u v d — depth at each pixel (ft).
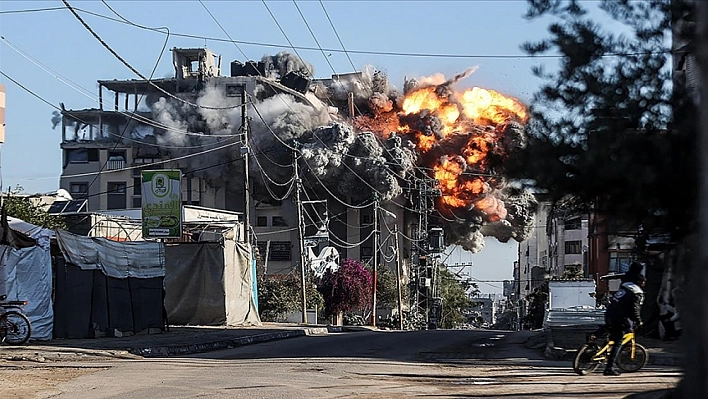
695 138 26.66
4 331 65.92
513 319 355.77
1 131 79.20
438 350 72.59
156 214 102.47
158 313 88.07
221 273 106.01
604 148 27.20
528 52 28.81
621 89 27.48
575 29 28.32
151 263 87.40
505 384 44.70
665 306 69.21
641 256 30.45
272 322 146.51
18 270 69.62
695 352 26.86
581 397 38.96
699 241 25.77
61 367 52.54
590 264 150.61
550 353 65.16
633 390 41.50
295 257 238.07
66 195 182.60
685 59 27.61
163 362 57.82
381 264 231.91
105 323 78.95
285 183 209.26
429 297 212.84
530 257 332.60
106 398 38.04
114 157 245.45
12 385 42.45
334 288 186.50
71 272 75.56
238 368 52.70
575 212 29.48
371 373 49.78
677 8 27.14
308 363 56.80
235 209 239.09
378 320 210.79
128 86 249.34
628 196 27.89
